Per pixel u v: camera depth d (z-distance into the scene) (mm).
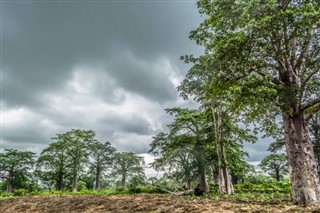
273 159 45562
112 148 54500
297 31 8711
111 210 10281
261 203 10062
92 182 60500
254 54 9477
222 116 21344
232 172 29719
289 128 10492
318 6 8227
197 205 9375
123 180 51812
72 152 48594
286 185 27047
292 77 10344
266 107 10867
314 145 20453
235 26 9453
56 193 26312
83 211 10938
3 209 14664
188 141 25094
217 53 10164
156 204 10516
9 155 52094
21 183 50938
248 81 9211
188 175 22969
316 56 9961
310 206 8555
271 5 7816
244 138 24547
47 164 48281
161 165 23875
